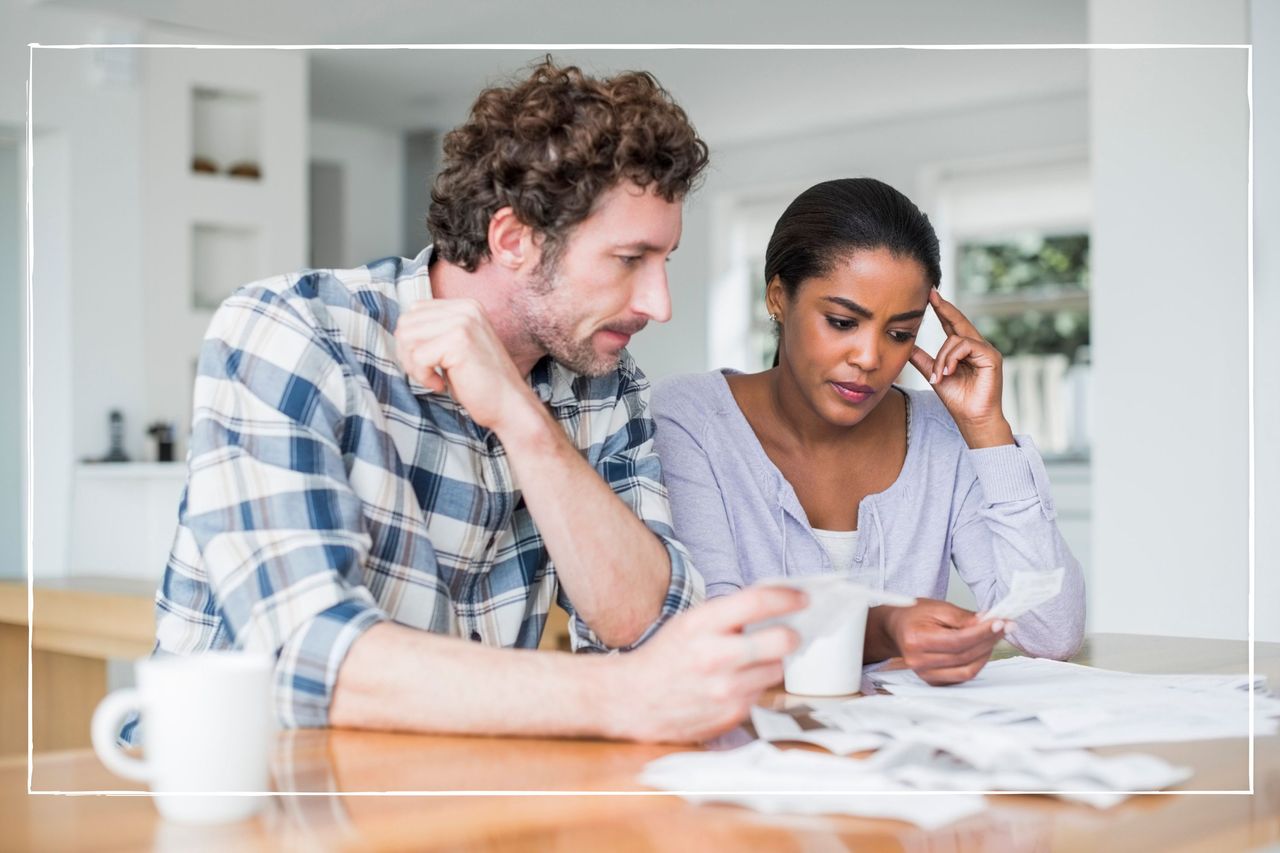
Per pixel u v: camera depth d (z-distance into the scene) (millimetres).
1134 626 2994
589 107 1078
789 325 1458
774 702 961
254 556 927
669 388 1554
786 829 627
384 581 1098
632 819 645
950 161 5777
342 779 721
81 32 4609
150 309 4777
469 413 1037
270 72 5090
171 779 636
